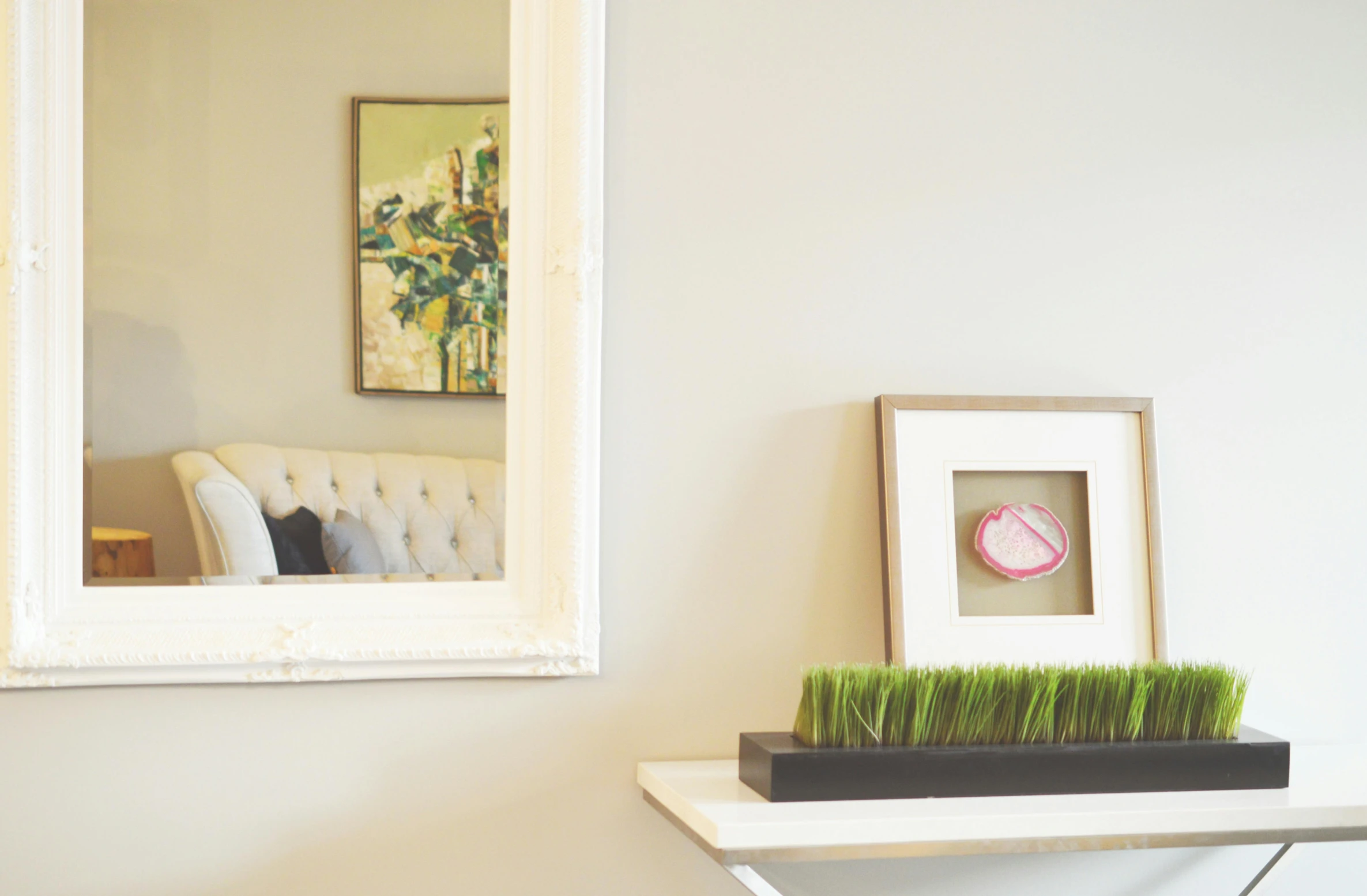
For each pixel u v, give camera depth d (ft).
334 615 4.06
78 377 3.95
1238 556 4.84
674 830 4.34
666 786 3.89
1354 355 4.99
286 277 4.13
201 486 4.04
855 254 4.57
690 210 4.43
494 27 4.25
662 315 4.39
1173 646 4.75
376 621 4.08
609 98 4.38
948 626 4.41
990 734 3.84
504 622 4.16
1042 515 4.56
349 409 4.16
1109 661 4.52
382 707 4.13
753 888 3.67
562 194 4.22
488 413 4.23
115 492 3.99
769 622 4.44
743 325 4.46
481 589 4.17
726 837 3.33
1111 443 4.65
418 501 4.17
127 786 3.98
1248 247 4.92
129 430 4.00
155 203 4.04
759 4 4.52
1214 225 4.89
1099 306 4.77
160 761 4.00
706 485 4.41
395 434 4.18
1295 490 4.91
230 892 4.04
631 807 4.31
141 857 3.99
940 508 4.47
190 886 4.02
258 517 4.07
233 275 4.09
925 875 4.55
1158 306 4.83
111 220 4.00
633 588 4.33
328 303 4.15
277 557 4.08
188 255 4.06
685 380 4.41
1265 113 4.96
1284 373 4.92
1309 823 3.66
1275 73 4.98
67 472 3.94
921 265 4.62
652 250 4.39
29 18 3.90
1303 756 4.51
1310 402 4.94
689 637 4.37
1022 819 3.50
